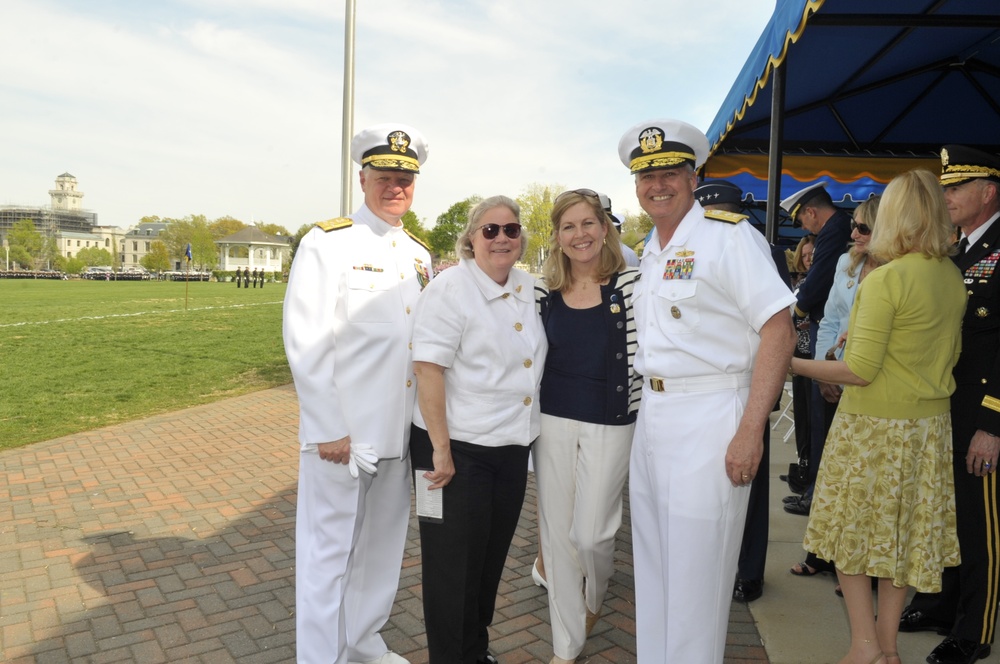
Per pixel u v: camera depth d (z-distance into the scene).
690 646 2.31
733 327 2.30
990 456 2.59
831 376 2.58
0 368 11.43
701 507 2.27
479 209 2.54
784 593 3.57
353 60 8.37
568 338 2.70
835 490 2.63
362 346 2.65
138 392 9.59
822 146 7.31
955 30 4.75
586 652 3.09
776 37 3.92
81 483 5.56
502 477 2.63
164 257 108.19
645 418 2.43
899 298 2.45
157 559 4.10
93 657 3.05
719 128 6.17
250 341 15.53
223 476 5.76
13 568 3.98
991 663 2.89
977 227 2.78
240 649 3.12
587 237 2.58
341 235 2.68
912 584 2.53
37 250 126.62
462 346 2.54
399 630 3.30
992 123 6.63
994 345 2.64
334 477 2.64
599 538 2.79
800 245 5.95
